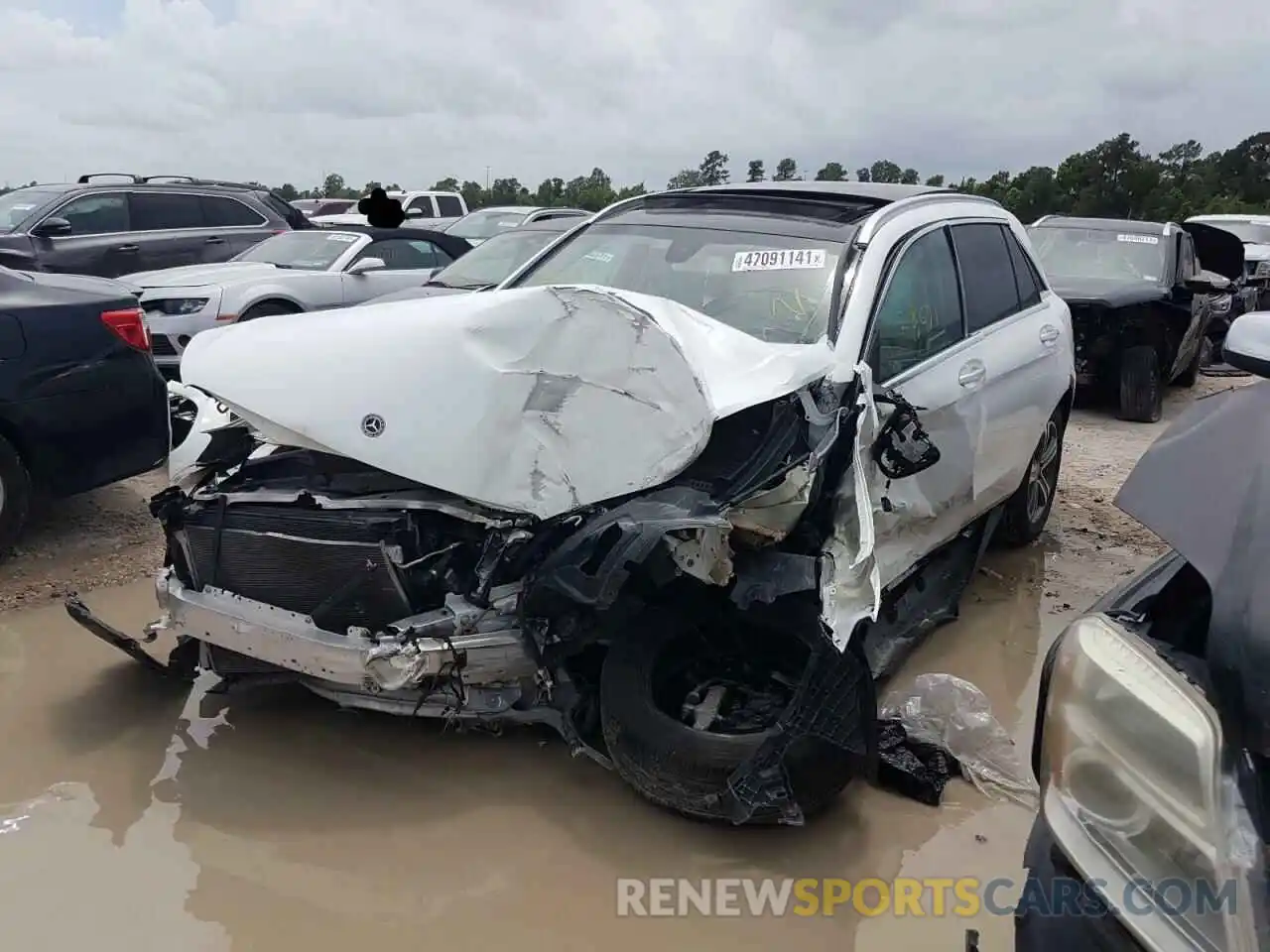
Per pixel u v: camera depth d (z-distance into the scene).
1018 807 3.37
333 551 3.15
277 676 3.48
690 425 2.99
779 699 3.29
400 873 2.95
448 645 3.06
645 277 4.33
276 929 2.72
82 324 4.98
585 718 3.40
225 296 8.48
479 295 3.36
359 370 3.12
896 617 4.41
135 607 4.53
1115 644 1.75
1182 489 1.84
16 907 2.74
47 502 5.77
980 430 4.57
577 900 2.88
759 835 3.17
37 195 11.28
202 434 3.58
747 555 3.24
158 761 3.41
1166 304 9.62
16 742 3.48
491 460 3.05
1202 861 1.52
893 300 4.09
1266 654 1.54
